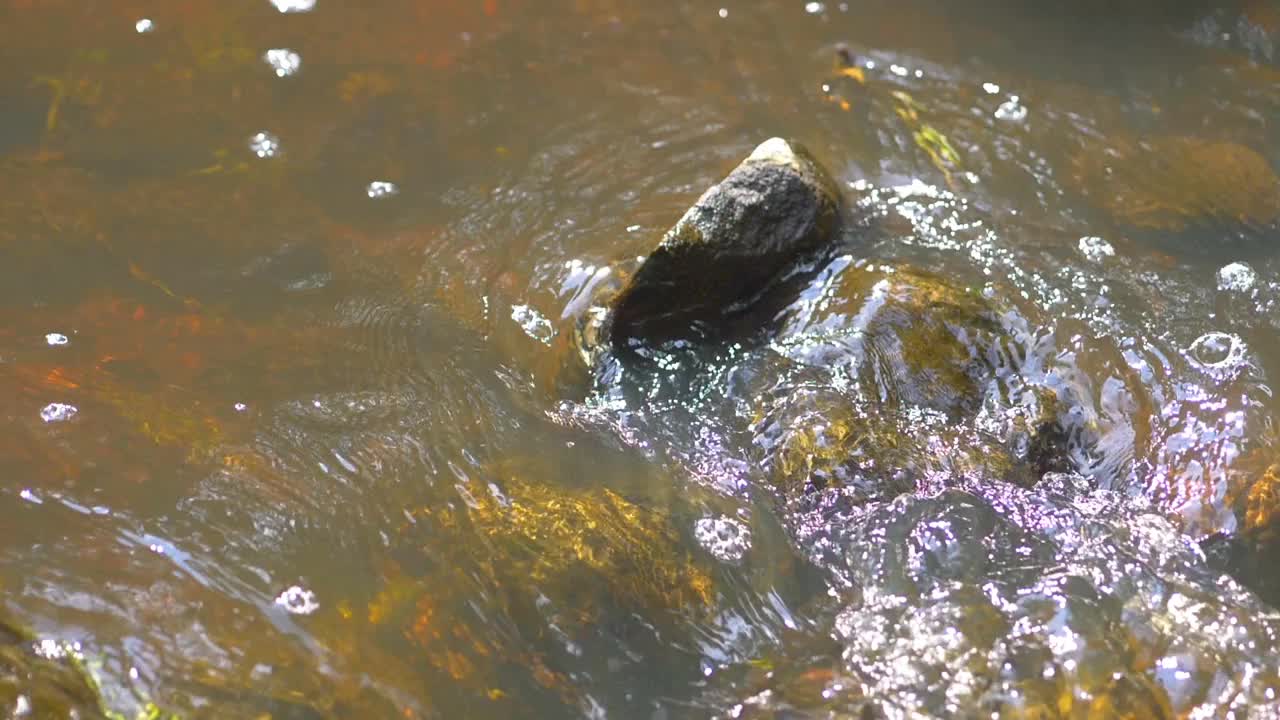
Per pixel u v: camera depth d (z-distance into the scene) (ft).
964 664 5.98
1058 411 6.52
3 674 5.96
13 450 6.46
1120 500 6.34
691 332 6.77
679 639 6.09
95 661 5.99
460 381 6.73
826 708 5.96
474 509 6.35
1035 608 6.07
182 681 5.98
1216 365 6.68
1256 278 6.97
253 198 7.38
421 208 7.35
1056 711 5.89
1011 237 7.14
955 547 6.21
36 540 6.24
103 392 6.64
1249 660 5.96
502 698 5.99
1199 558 6.20
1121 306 6.87
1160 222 7.19
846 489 6.31
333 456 6.49
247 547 6.25
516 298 7.00
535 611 6.13
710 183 7.43
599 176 7.48
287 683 5.98
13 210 7.27
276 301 6.98
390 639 6.08
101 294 6.98
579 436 6.56
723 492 6.39
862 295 6.72
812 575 6.21
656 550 6.24
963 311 6.68
